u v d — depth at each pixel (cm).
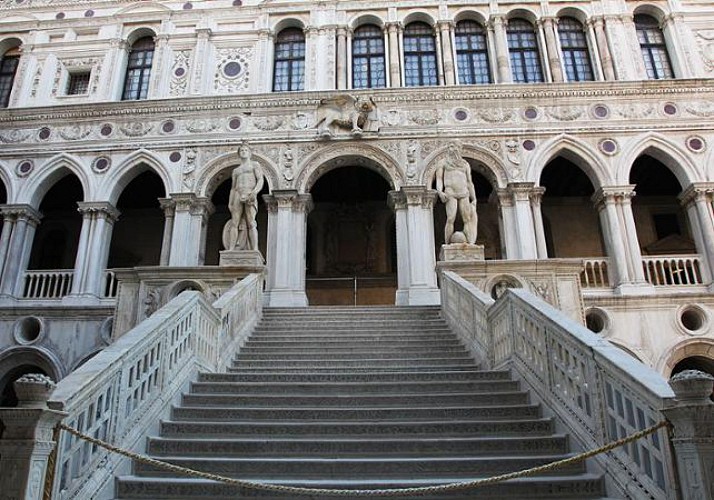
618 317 1722
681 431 472
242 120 2003
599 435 630
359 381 955
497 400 845
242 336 1231
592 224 2392
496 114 1973
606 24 2136
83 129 2033
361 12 2214
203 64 2141
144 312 1392
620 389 592
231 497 611
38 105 2127
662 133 1927
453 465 652
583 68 2141
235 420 801
